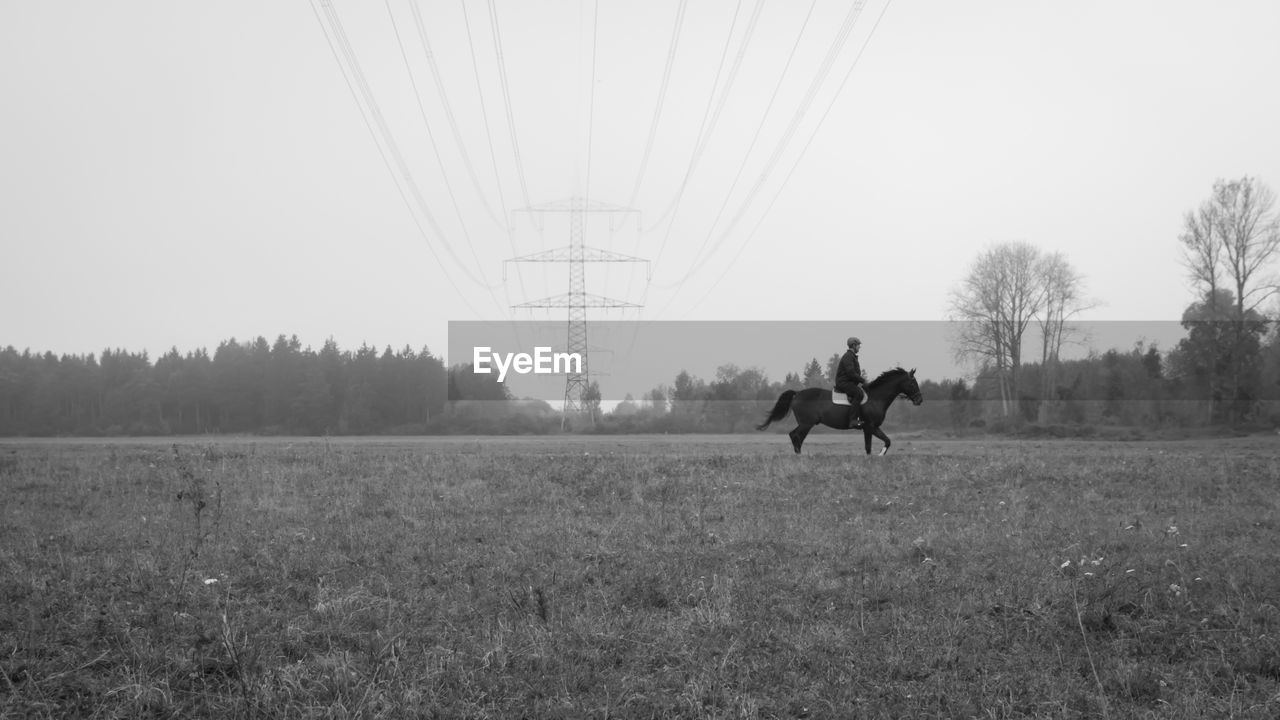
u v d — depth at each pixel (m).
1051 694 7.09
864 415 23.19
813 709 6.91
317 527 12.95
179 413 84.81
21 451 29.08
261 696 6.98
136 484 17.50
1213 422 54.97
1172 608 8.95
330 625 8.46
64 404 86.62
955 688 7.20
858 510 14.64
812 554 11.27
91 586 9.66
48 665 7.49
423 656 7.79
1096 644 8.16
